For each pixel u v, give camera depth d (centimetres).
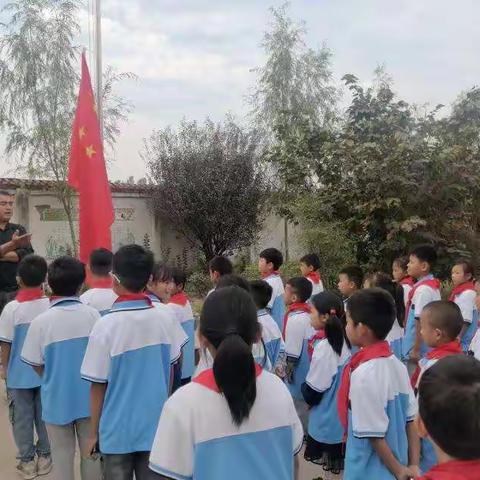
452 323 272
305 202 841
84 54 589
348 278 447
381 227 777
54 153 1159
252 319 175
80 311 322
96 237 576
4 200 489
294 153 883
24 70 1134
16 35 1128
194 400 165
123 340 260
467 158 777
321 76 1567
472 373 128
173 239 1414
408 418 243
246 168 1384
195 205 1337
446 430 123
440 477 123
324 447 333
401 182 732
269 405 171
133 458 266
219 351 163
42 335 315
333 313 340
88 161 579
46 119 1155
